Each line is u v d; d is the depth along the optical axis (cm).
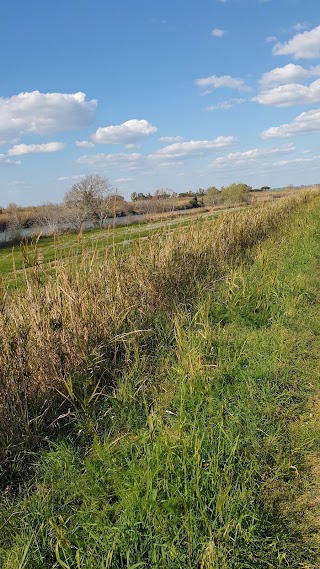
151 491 277
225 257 938
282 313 655
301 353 529
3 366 365
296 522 288
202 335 529
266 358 504
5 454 344
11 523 286
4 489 335
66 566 240
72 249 543
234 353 518
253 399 424
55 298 459
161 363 503
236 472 322
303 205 2377
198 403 411
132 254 675
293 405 423
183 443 318
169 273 680
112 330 495
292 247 1105
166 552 250
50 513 291
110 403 425
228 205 2156
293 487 317
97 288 527
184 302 662
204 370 461
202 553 249
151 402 432
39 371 409
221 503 269
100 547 259
